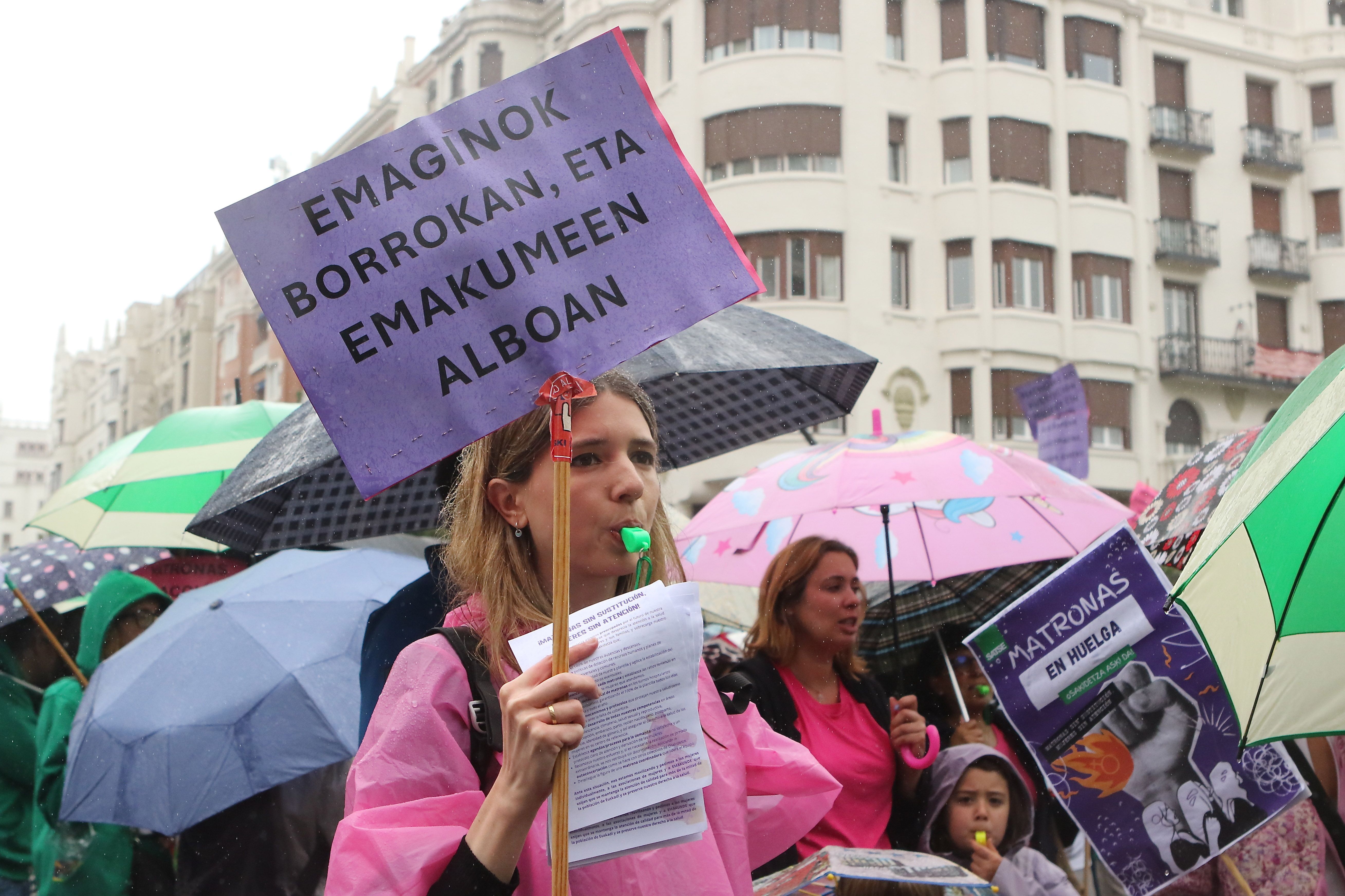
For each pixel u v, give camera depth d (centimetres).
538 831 152
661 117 165
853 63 2339
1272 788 260
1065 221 2439
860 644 464
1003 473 372
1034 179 2425
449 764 152
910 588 470
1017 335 2356
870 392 2294
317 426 282
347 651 372
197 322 4091
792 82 2312
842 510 429
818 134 2320
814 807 196
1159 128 2603
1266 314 2695
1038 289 2408
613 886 154
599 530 165
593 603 173
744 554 439
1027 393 823
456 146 164
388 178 162
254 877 354
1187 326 2619
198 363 4062
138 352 4934
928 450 384
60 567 551
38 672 512
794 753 190
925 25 2425
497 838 135
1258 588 187
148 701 354
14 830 468
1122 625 274
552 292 160
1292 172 2717
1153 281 2559
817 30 2355
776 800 195
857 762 317
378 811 146
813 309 2284
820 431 2273
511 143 165
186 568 564
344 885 140
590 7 2539
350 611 386
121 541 476
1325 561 179
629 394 173
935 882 216
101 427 5403
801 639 332
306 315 159
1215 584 196
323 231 160
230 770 342
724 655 495
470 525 174
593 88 166
